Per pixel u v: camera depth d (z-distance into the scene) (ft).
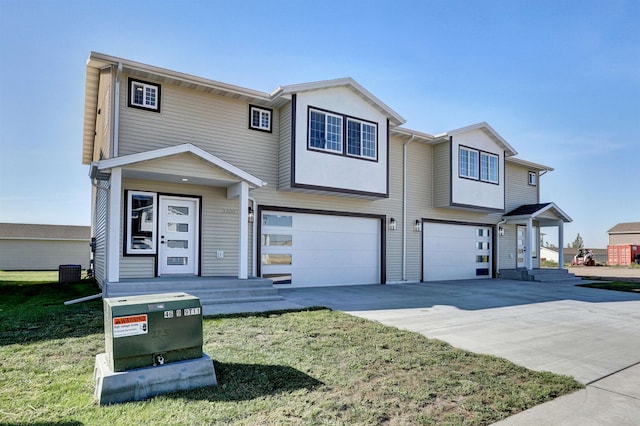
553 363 15.72
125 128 30.27
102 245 36.52
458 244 51.96
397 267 45.55
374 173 39.78
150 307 11.46
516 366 14.87
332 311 24.58
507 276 54.65
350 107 38.68
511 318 24.63
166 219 31.76
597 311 28.27
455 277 51.34
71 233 95.81
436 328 21.06
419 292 36.19
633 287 44.42
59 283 41.98
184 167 28.40
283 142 36.50
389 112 40.73
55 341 16.26
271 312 23.59
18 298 28.99
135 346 11.07
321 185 36.42
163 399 10.81
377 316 23.70
